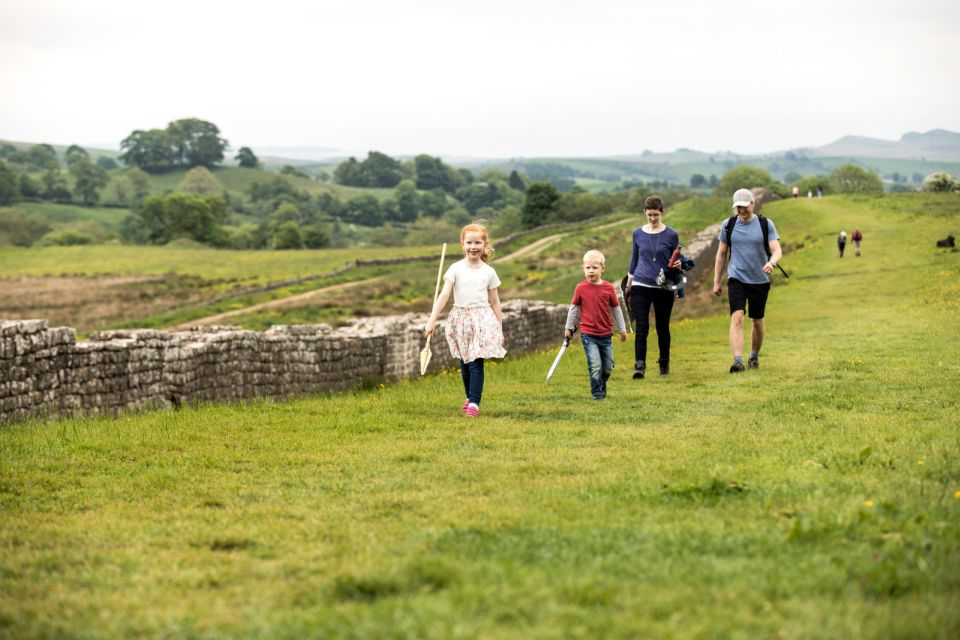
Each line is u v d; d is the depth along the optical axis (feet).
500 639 10.84
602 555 14.38
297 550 15.61
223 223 621.31
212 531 17.10
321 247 516.73
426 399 39.04
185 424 32.53
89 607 12.76
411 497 19.56
